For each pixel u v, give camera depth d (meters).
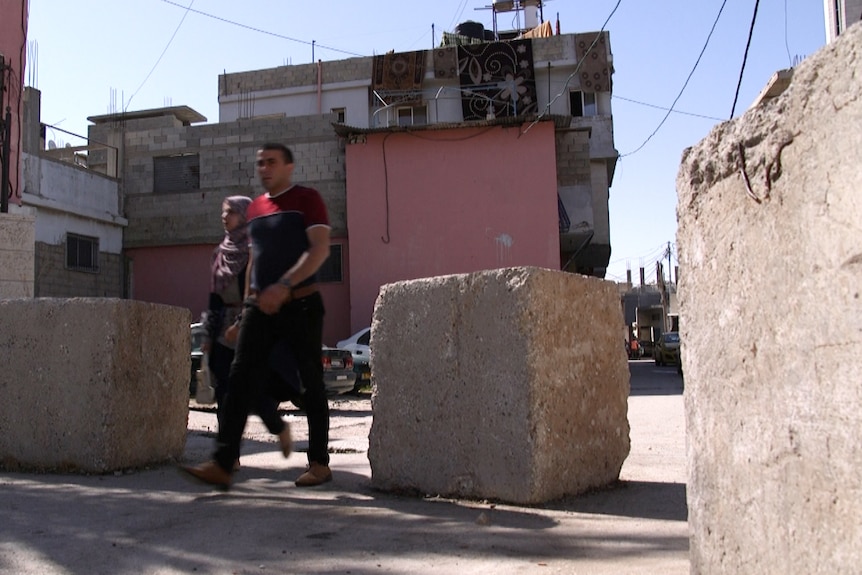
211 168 23.23
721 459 2.32
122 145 23.70
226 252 5.33
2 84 12.75
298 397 4.79
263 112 28.73
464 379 4.41
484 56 26.70
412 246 21.25
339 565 3.14
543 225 20.78
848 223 1.72
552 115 20.64
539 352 4.20
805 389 1.88
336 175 22.48
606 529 3.68
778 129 1.99
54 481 4.97
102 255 22.41
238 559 3.23
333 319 22.28
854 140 1.70
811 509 1.86
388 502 4.34
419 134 21.42
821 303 1.82
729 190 2.26
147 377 5.57
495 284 4.30
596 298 4.74
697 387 2.49
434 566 3.12
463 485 4.39
